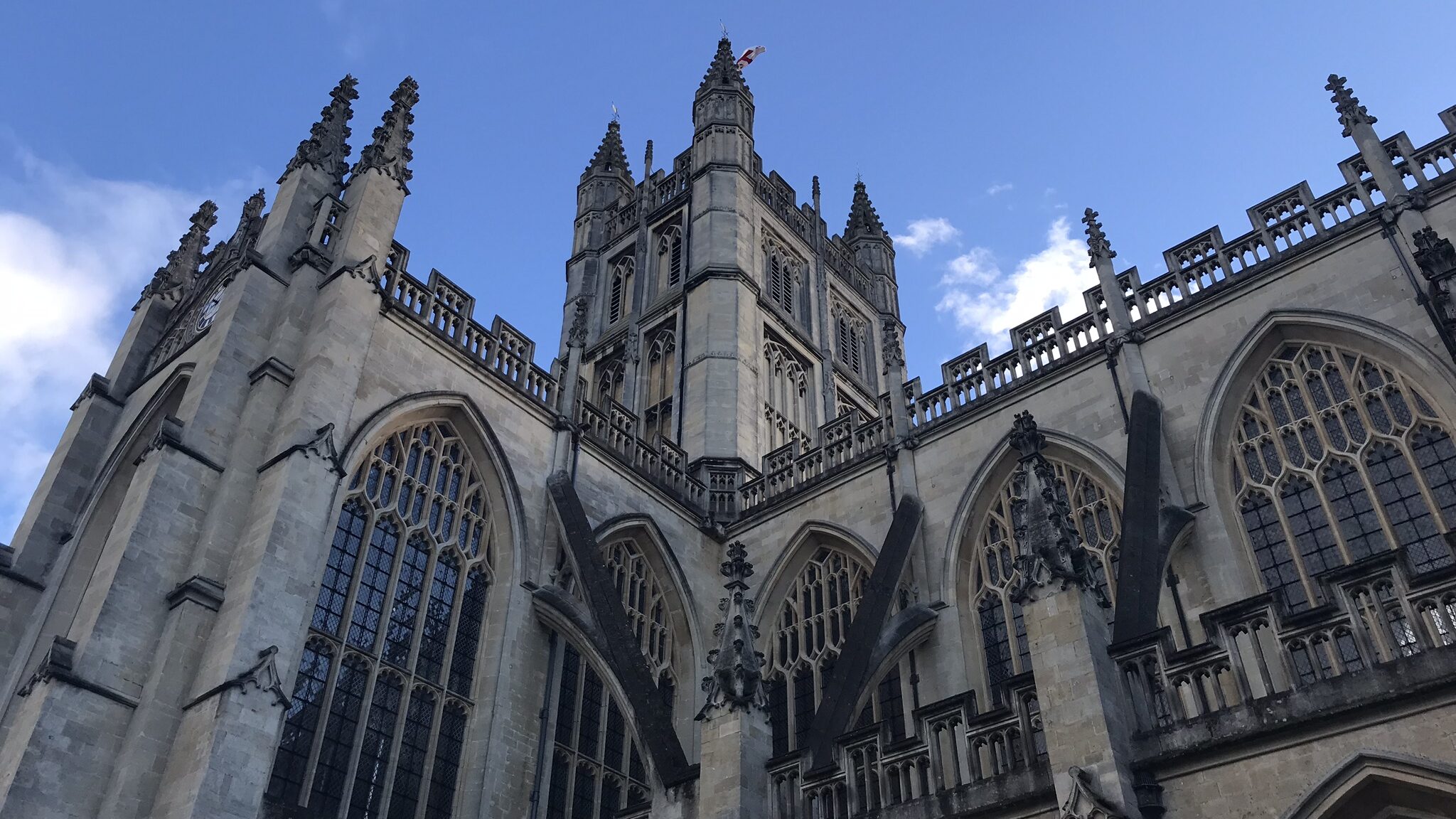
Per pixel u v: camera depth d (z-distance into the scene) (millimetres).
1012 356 47094
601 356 72375
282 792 31594
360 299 40531
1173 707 25672
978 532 43750
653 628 47438
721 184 73250
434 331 42906
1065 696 26219
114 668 30719
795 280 76062
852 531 47438
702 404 60562
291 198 43562
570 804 39281
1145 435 37719
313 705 33406
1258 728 23750
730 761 31859
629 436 51625
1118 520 39812
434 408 41625
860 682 37281
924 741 29891
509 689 38562
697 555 50875
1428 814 21812
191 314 49062
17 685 38406
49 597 41156
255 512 34531
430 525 40031
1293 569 34844
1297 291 38875
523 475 43625
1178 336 41281
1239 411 38625
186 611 31797
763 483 54000
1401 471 34188
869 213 92562
